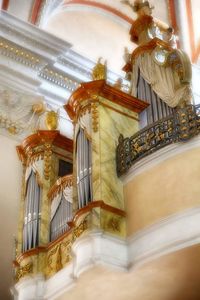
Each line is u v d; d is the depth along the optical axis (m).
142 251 7.54
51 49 13.21
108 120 9.07
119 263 7.60
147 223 7.71
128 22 16.16
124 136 9.07
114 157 8.69
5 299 10.33
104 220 7.84
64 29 14.94
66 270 8.54
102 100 9.23
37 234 9.54
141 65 11.05
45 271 9.06
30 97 12.84
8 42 12.80
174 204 7.55
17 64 12.91
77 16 15.41
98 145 8.63
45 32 13.17
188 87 10.02
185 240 7.15
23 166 10.91
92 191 8.24
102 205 7.93
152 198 7.84
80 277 7.75
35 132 11.00
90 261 7.53
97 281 7.87
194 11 16.28
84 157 8.73
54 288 8.63
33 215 9.79
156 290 8.16
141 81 10.86
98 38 15.48
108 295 8.24
